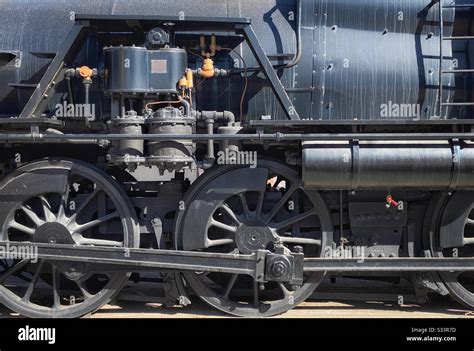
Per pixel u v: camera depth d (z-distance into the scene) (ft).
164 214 22.40
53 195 22.40
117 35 22.09
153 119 20.53
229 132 21.03
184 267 21.09
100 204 22.18
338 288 24.44
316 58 21.74
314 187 20.95
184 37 21.94
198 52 22.00
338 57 21.71
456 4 21.80
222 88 21.97
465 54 22.16
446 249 22.43
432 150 20.42
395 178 20.58
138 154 20.67
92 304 21.75
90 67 22.06
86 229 21.79
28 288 21.79
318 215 21.80
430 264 21.24
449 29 21.81
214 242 21.49
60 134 20.36
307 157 20.42
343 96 21.77
